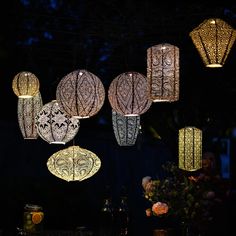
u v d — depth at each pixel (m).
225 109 5.85
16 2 6.00
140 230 5.71
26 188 5.39
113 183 5.80
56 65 5.93
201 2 4.68
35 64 5.87
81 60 5.85
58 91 3.49
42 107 3.94
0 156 5.46
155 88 3.28
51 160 3.92
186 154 4.03
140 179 5.92
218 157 6.13
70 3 5.87
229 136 6.36
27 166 5.55
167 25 4.70
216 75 5.59
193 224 3.89
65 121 3.85
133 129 4.09
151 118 5.96
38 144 5.64
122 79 3.52
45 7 6.11
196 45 3.23
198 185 3.92
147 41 4.96
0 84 6.52
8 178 5.43
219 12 4.68
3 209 5.27
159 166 5.98
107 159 5.84
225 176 6.30
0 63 6.44
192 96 5.73
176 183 3.97
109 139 5.91
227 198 4.46
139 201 5.84
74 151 3.92
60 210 5.39
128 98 3.50
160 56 3.27
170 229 4.04
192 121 5.85
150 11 4.71
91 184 5.69
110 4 5.05
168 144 5.89
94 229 5.46
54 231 4.50
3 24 5.97
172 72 3.27
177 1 4.70
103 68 6.03
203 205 3.89
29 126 4.01
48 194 5.39
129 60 4.95
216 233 4.08
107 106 6.53
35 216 4.44
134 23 4.70
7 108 6.57
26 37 6.10
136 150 5.98
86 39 5.65
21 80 3.89
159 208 3.83
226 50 3.16
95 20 4.76
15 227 5.25
